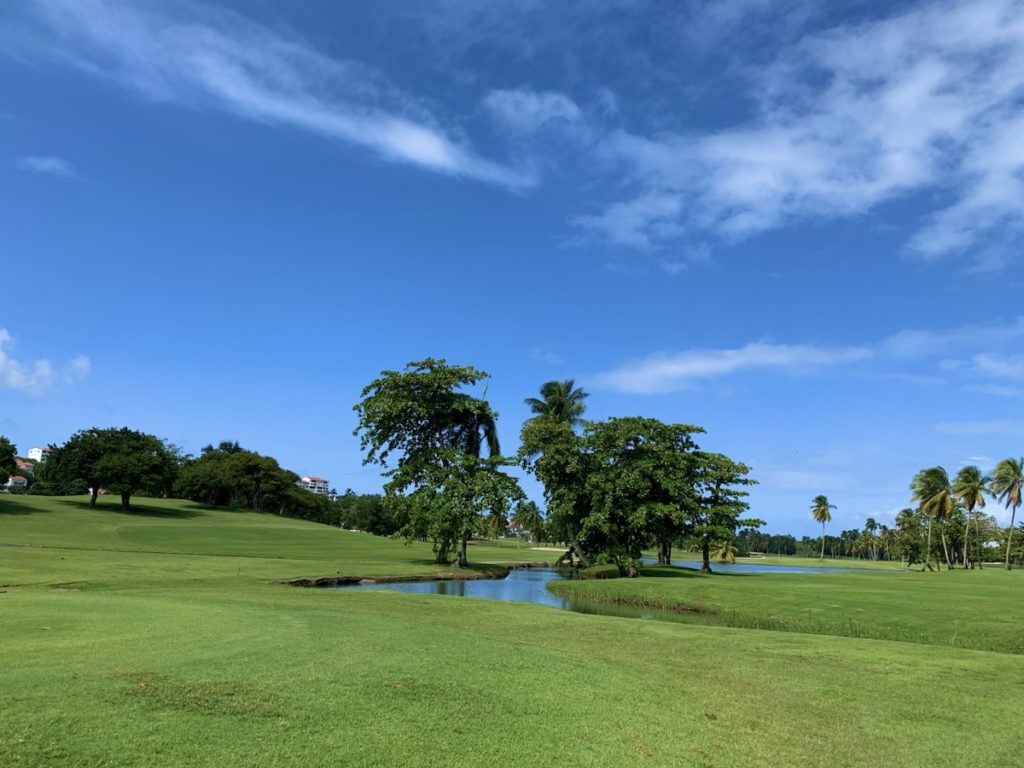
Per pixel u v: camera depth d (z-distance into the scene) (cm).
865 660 1399
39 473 10294
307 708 757
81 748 586
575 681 1021
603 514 4431
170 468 9319
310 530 8681
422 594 2522
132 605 1502
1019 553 12088
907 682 1200
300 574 3206
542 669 1088
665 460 4534
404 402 4441
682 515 4478
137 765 566
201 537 6156
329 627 1355
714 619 2538
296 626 1331
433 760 642
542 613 2058
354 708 774
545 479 4819
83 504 8762
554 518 4928
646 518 4441
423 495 4462
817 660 1380
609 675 1092
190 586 2334
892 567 11888
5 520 6122
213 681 827
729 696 1021
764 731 851
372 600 2177
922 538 11231
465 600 2345
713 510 4772
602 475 4525
